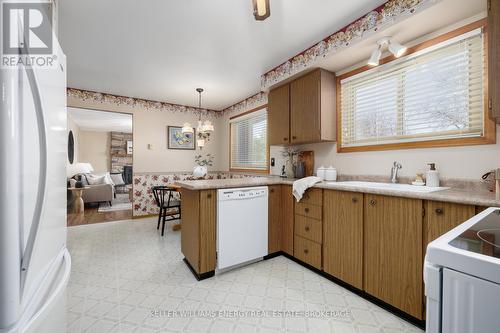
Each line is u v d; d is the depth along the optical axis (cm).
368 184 214
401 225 153
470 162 165
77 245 293
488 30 126
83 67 292
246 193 231
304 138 261
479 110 162
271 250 253
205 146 512
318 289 191
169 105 469
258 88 375
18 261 58
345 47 208
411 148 197
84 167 623
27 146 63
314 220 219
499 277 46
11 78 56
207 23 203
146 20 197
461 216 126
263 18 115
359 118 241
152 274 217
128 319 154
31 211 66
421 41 189
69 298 178
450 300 54
